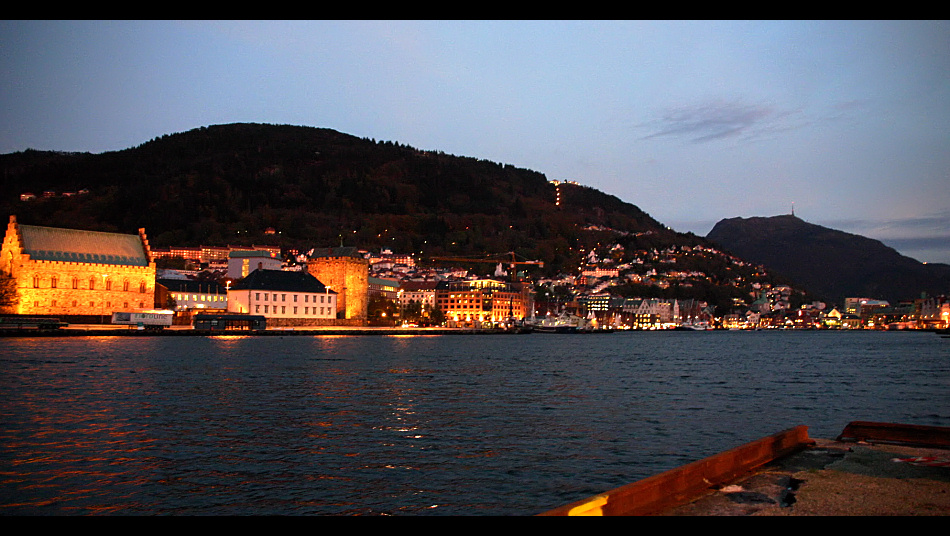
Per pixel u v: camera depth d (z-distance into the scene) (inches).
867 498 736.3
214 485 1357.0
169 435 1806.1
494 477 1434.5
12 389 2632.9
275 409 2258.9
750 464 869.8
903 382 3545.8
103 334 7411.4
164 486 1346.0
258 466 1502.2
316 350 5723.4
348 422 2038.6
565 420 2137.1
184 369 3567.9
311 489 1336.1
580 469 1509.6
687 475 760.3
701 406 2517.2
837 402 2687.0
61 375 3139.8
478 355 5536.4
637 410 2383.1
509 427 1998.0
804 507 704.4
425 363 4439.0
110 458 1550.2
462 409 2332.7
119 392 2598.4
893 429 1019.9
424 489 1344.7
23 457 1550.2
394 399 2554.1
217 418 2068.2
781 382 3513.8
